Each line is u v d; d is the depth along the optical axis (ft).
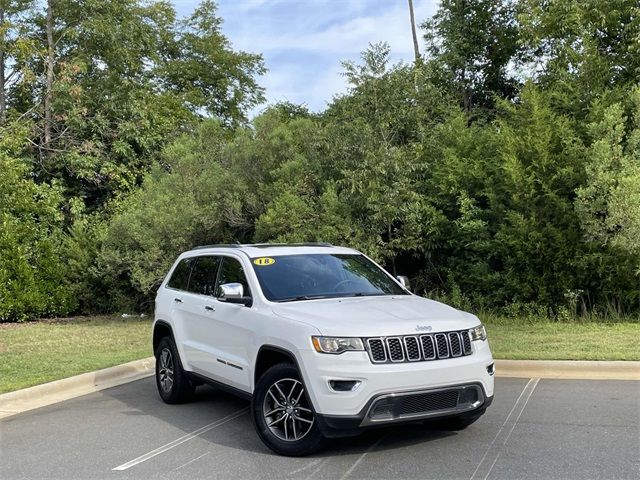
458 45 70.64
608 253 40.40
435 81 68.80
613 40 48.80
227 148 53.06
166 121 72.43
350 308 19.52
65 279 59.47
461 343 18.42
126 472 17.93
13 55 67.51
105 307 61.16
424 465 17.38
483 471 16.78
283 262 22.90
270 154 50.72
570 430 20.22
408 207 45.16
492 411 22.82
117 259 53.36
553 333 37.11
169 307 26.68
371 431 20.66
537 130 42.14
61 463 18.99
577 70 45.29
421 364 17.44
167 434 21.80
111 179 67.36
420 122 49.42
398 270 51.03
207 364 23.40
